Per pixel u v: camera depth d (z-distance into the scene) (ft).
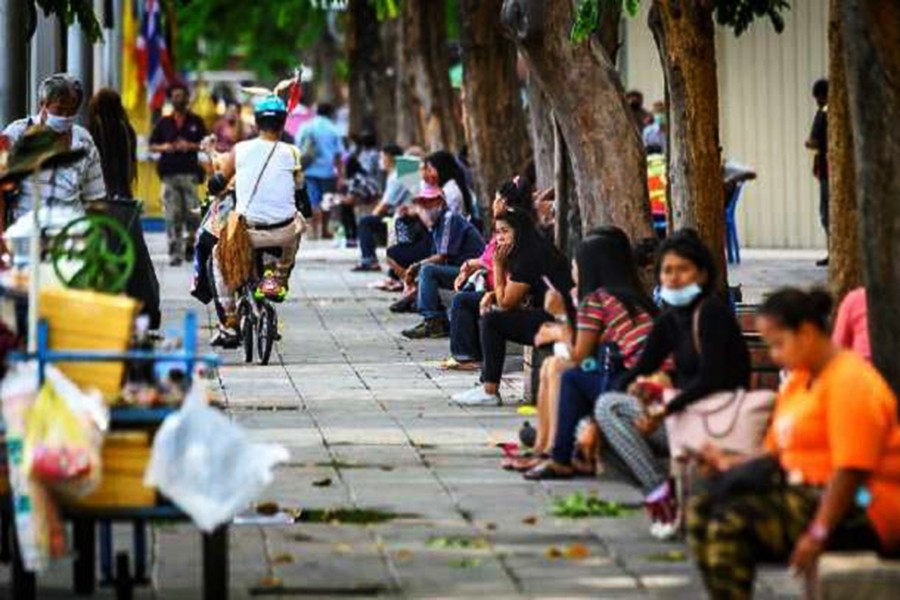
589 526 80.64
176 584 72.18
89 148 104.94
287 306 164.66
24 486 65.46
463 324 125.39
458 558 75.56
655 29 115.24
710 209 112.57
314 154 237.45
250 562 75.00
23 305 73.10
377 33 282.97
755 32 222.07
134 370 70.03
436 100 223.30
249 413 108.58
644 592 70.44
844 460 61.46
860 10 73.15
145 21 260.83
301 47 328.90
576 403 88.69
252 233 128.06
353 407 110.63
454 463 93.71
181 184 203.10
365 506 84.43
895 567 61.62
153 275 86.69
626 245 89.25
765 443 69.72
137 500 66.39
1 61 133.49
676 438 76.48
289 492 87.15
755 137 223.30
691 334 77.82
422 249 159.33
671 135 113.50
